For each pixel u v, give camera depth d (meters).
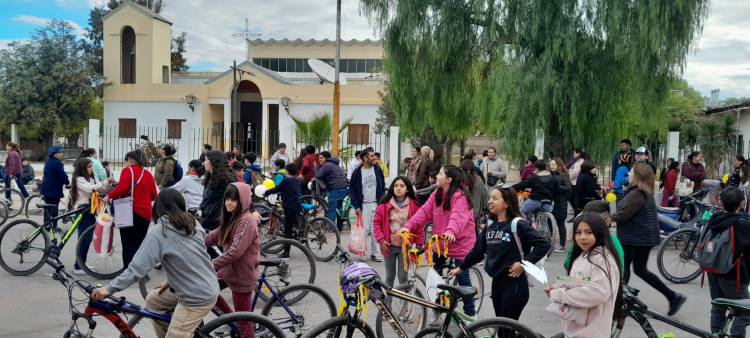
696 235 8.50
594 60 14.70
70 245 10.47
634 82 14.61
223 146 28.00
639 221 6.89
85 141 23.73
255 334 4.76
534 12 14.32
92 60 37.41
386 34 16.77
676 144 17.38
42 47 35.12
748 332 6.32
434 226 6.23
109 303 4.42
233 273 5.25
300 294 5.71
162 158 11.81
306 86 35.53
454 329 4.55
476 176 8.19
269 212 10.03
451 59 16.72
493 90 17.36
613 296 3.94
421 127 18.11
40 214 14.32
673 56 13.84
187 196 9.30
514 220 4.91
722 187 12.09
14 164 14.92
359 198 9.60
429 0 16.17
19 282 7.94
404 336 4.53
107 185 8.87
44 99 35.03
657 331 6.39
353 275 4.49
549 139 15.12
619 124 15.66
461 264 5.36
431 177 12.09
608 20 13.92
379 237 6.70
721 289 5.64
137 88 36.50
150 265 4.22
